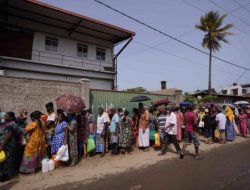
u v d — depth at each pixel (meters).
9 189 5.31
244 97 30.94
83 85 11.20
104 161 7.89
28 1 15.38
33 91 9.83
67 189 5.25
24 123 7.69
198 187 5.15
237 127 15.77
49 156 7.46
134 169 6.85
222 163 7.37
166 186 5.27
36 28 18.64
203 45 29.62
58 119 7.48
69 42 20.61
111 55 23.36
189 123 8.07
